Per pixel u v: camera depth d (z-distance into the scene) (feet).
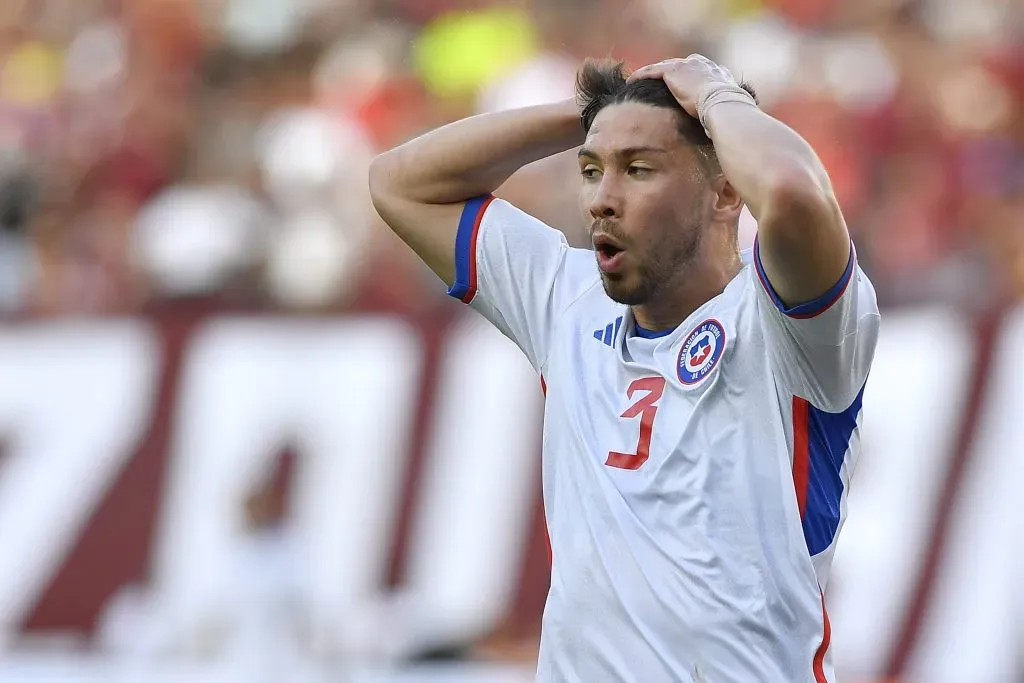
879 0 122.21
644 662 30.14
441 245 36.24
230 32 129.90
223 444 88.63
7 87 131.85
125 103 125.18
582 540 31.37
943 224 109.50
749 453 29.81
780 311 28.63
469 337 88.02
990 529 76.95
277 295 104.12
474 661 81.41
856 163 112.47
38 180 120.16
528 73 116.88
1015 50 120.16
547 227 36.14
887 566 78.28
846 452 30.66
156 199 117.19
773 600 29.50
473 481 85.35
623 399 31.68
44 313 98.22
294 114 120.47
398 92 119.65
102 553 87.51
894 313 82.33
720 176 31.07
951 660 75.87
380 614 83.56
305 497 86.89
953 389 79.56
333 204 108.47
